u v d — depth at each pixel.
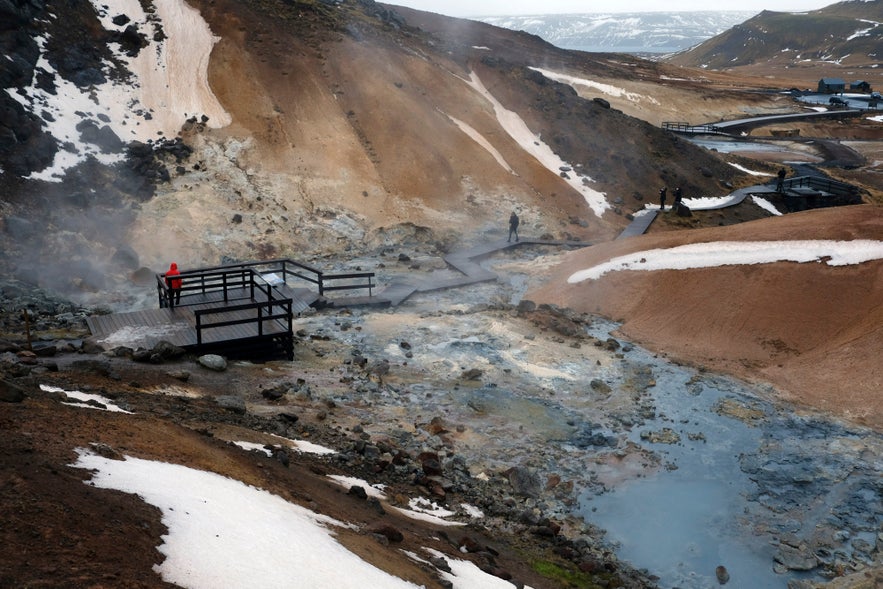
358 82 52.53
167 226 37.72
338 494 10.98
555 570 11.91
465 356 23.48
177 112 45.50
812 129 109.56
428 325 26.27
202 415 13.67
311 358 21.47
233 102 47.25
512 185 48.94
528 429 18.97
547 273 35.62
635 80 123.25
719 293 27.86
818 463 18.05
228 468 9.44
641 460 18.08
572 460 17.73
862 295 25.17
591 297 30.86
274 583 6.39
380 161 47.44
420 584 7.98
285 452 12.38
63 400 10.77
